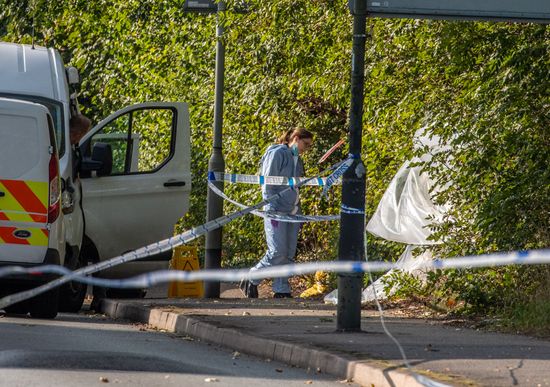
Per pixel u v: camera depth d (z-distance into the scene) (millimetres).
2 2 62000
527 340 26312
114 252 38875
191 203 60531
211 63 55000
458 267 32688
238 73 49656
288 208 41656
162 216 39688
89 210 38000
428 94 34812
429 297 35375
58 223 31891
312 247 53781
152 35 58500
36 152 31703
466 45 32844
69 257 35031
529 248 31391
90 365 21438
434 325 29891
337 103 41156
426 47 34750
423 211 36594
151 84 58125
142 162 49188
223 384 20078
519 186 31250
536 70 31375
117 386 19141
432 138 35375
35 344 24703
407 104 34969
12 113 31688
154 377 20422
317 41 40844
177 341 28016
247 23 42531
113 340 26969
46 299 32188
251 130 51625
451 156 34531
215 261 42594
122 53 59438
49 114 32125
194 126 56688
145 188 39312
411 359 21969
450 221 33750
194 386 19688
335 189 50375
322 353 22703
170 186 39812
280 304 36906
